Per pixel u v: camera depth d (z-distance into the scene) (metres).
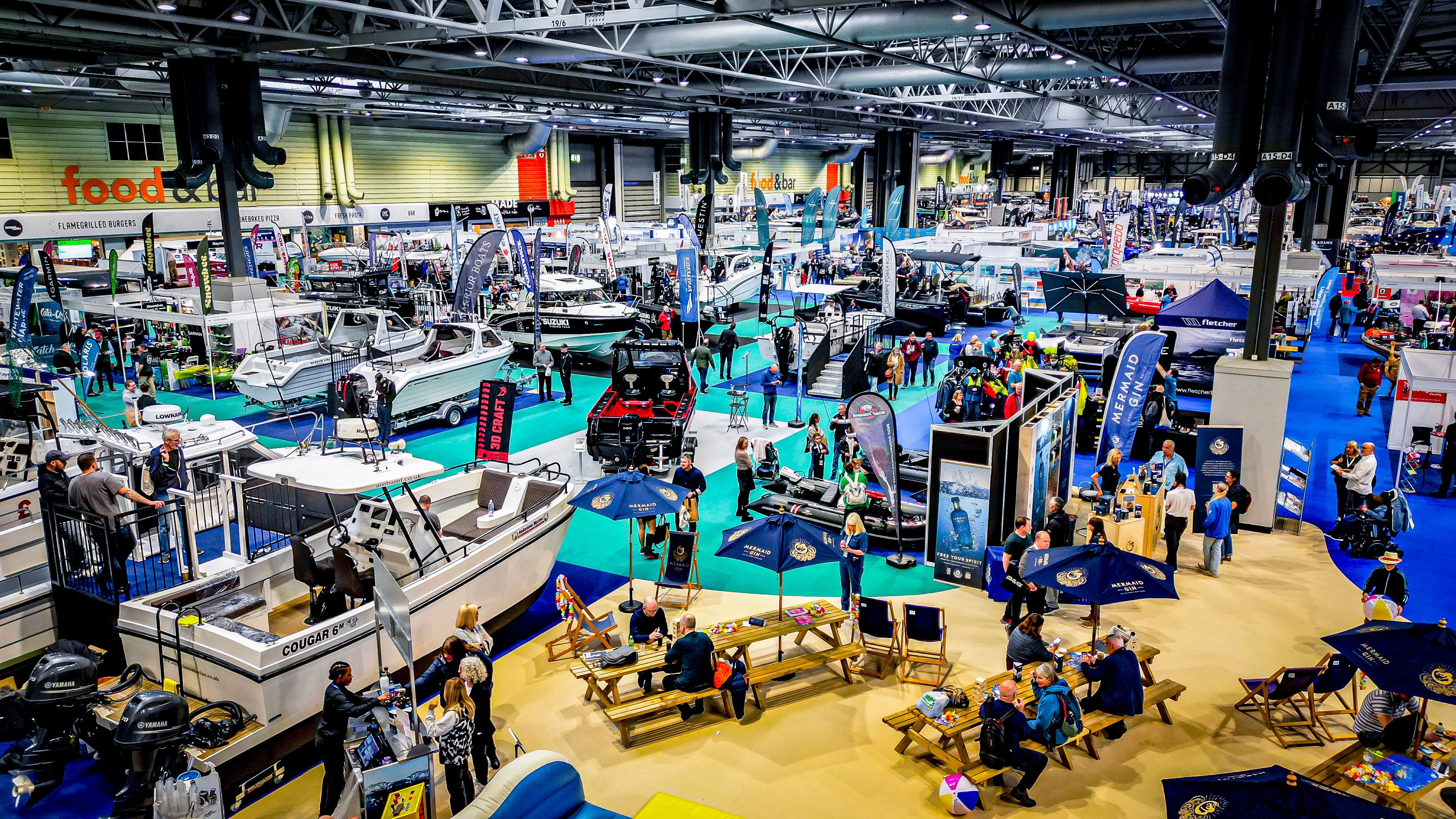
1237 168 12.86
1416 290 25.38
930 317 28.48
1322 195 45.78
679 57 24.11
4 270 24.42
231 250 22.23
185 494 9.26
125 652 8.29
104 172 32.72
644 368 16.56
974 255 31.20
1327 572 11.56
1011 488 11.57
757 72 29.77
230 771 7.22
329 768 6.90
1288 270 28.84
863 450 11.80
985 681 8.35
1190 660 9.37
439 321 24.28
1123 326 23.92
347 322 21.67
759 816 6.97
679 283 22.83
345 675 6.98
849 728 8.22
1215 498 11.38
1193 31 23.66
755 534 9.15
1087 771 7.59
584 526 13.27
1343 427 18.28
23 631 8.73
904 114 39.81
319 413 19.38
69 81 27.23
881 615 8.88
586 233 37.59
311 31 19.12
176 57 19.94
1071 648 9.50
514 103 36.50
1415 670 6.76
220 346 22.78
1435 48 26.22
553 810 4.61
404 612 6.52
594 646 9.59
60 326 20.06
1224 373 12.80
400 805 6.41
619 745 7.94
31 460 10.89
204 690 7.79
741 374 23.98
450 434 18.41
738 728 8.22
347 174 40.34
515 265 30.34
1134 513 11.70
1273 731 8.09
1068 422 13.30
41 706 7.46
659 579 10.81
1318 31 12.22
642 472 11.93
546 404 20.52
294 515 10.73
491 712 8.38
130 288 26.11
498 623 9.79
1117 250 28.52
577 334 23.55
